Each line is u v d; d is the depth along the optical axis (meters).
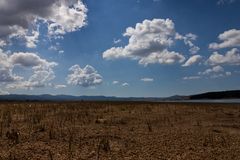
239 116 32.03
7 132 16.83
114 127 20.69
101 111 33.91
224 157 12.95
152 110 37.53
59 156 12.35
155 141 15.87
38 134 17.19
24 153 12.73
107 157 12.41
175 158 12.55
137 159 12.22
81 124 21.86
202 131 20.03
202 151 13.91
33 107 39.75
